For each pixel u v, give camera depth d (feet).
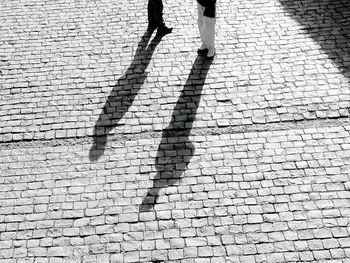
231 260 17.03
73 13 30.14
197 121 22.35
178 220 18.40
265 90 23.62
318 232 17.67
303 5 29.22
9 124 22.91
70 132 22.31
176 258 17.22
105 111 23.22
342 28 27.07
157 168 20.39
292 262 16.87
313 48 25.93
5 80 25.44
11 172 20.70
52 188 19.92
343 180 19.36
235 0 30.22
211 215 18.49
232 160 20.48
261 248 17.33
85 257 17.47
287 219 18.15
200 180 19.79
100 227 18.38
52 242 17.99
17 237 18.21
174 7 29.86
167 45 26.94
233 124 22.07
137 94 23.99
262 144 21.06
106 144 21.62
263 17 28.55
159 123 22.39
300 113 22.30
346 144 20.77
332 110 22.33
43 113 23.38
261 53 25.90
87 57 26.61
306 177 19.58
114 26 28.76
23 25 29.40
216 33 27.55
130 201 19.20
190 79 24.58
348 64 24.68
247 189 19.31
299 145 20.89
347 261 16.76
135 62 25.99
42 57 26.84
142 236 17.97
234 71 24.88
